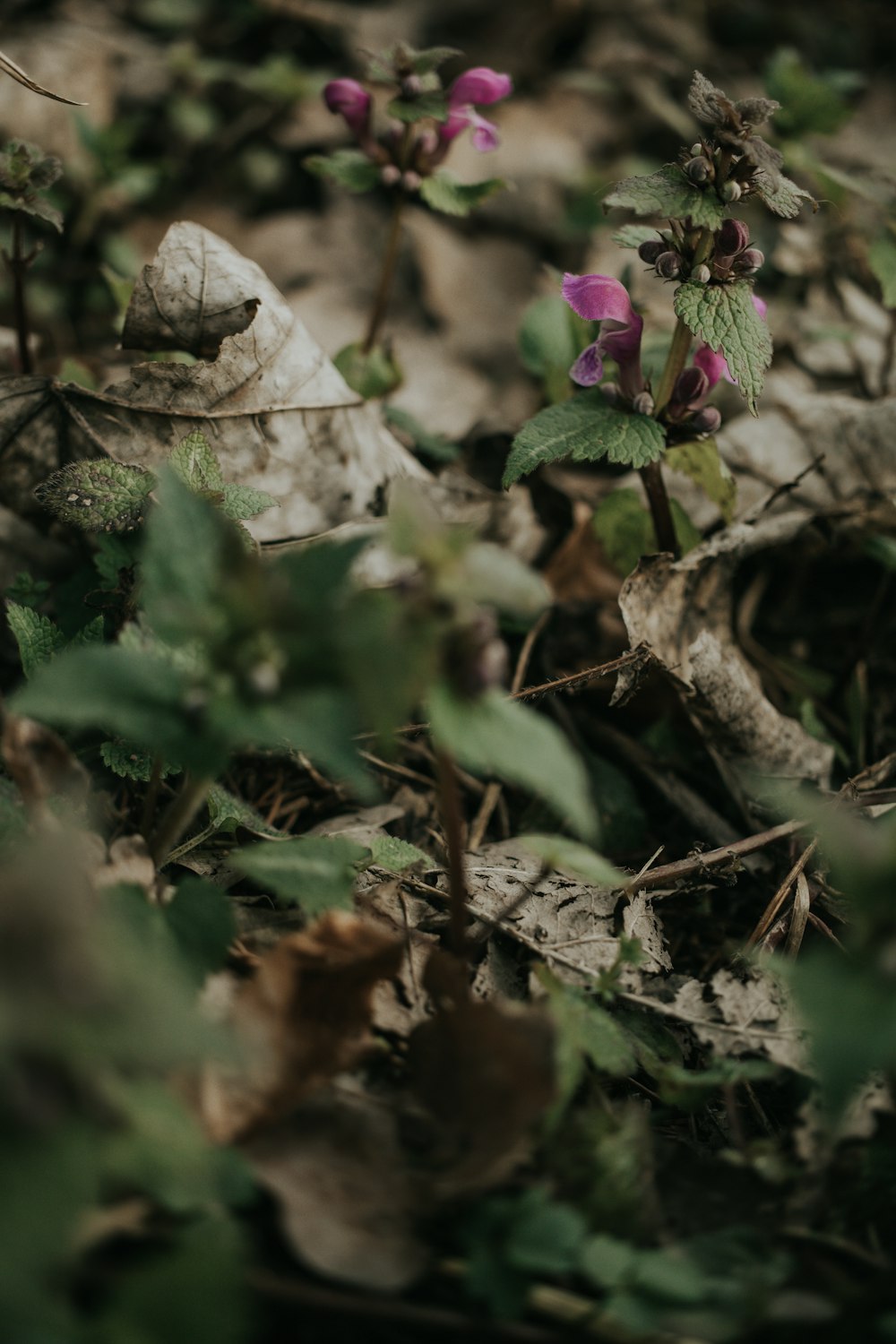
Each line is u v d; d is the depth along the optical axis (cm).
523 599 39
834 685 54
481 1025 42
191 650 43
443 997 43
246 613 40
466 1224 40
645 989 45
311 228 68
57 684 39
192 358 50
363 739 51
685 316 48
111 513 46
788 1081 44
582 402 50
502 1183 41
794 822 49
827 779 52
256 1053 37
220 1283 38
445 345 65
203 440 46
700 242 49
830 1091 39
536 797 51
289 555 40
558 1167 41
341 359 57
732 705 52
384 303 58
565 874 47
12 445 49
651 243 49
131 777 46
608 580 55
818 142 72
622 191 48
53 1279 38
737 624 55
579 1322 40
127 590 47
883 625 56
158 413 49
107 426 49
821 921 48
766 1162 42
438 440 57
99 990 35
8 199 51
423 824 50
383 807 50
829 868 48
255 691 40
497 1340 40
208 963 42
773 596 56
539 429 50
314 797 50
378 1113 42
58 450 49
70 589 50
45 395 49
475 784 51
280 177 69
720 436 58
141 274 50
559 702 53
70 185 65
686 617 52
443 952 43
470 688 40
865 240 64
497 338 66
